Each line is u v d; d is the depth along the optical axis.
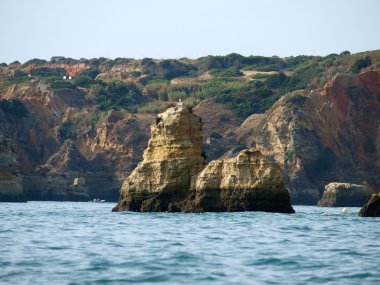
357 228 140.00
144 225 142.88
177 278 83.06
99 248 104.69
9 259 93.25
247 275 85.12
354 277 84.25
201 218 159.00
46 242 111.50
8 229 134.38
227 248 106.06
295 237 121.75
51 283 79.50
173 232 127.94
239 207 175.12
